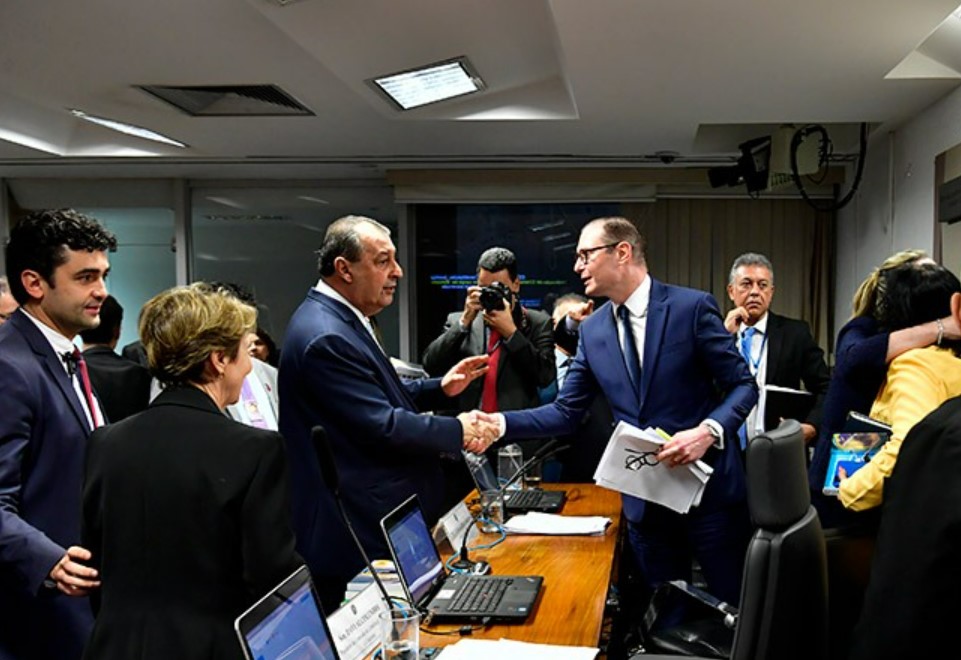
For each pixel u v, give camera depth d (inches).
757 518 48.0
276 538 50.6
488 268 134.2
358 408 76.7
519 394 129.2
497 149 183.0
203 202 222.4
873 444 76.6
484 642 59.4
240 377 57.7
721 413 89.7
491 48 123.3
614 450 88.7
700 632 85.0
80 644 70.3
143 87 135.6
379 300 83.4
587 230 97.1
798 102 139.3
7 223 217.9
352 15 104.7
